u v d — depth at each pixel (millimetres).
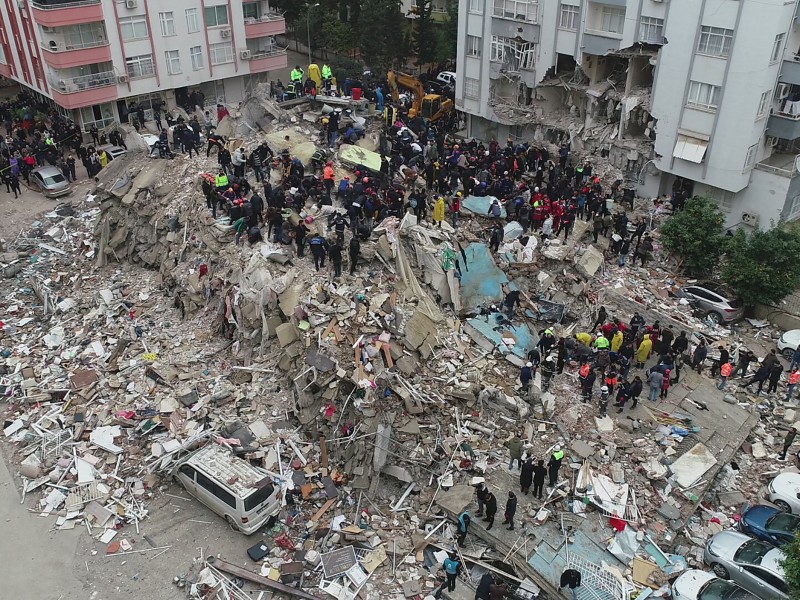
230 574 23156
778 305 36250
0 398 31312
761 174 41750
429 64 77250
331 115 41500
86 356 32906
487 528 24062
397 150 41500
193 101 62875
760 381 30812
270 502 24531
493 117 54281
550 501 25016
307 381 27656
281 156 38438
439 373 28844
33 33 56812
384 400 26578
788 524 24188
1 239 44688
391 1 71562
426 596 22344
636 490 25688
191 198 38312
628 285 37188
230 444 26578
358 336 28516
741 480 27250
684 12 40469
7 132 57875
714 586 21859
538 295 34250
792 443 28766
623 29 44406
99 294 37406
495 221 37375
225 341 32469
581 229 38312
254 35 66312
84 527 25078
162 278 37656
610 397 29547
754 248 35438
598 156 49000
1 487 26750
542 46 49531
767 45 37625
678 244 38188
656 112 43875
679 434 28078
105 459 27484
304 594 22391
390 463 25750
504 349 30484
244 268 32562
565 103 51750
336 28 74000
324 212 34594
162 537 24594
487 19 51531
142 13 58094
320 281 31156
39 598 22547
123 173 42594
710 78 40500
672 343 33094
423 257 32906
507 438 27312
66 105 56469
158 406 29094
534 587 22375
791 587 20250
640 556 23375
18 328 36031
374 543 23938
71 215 47656
